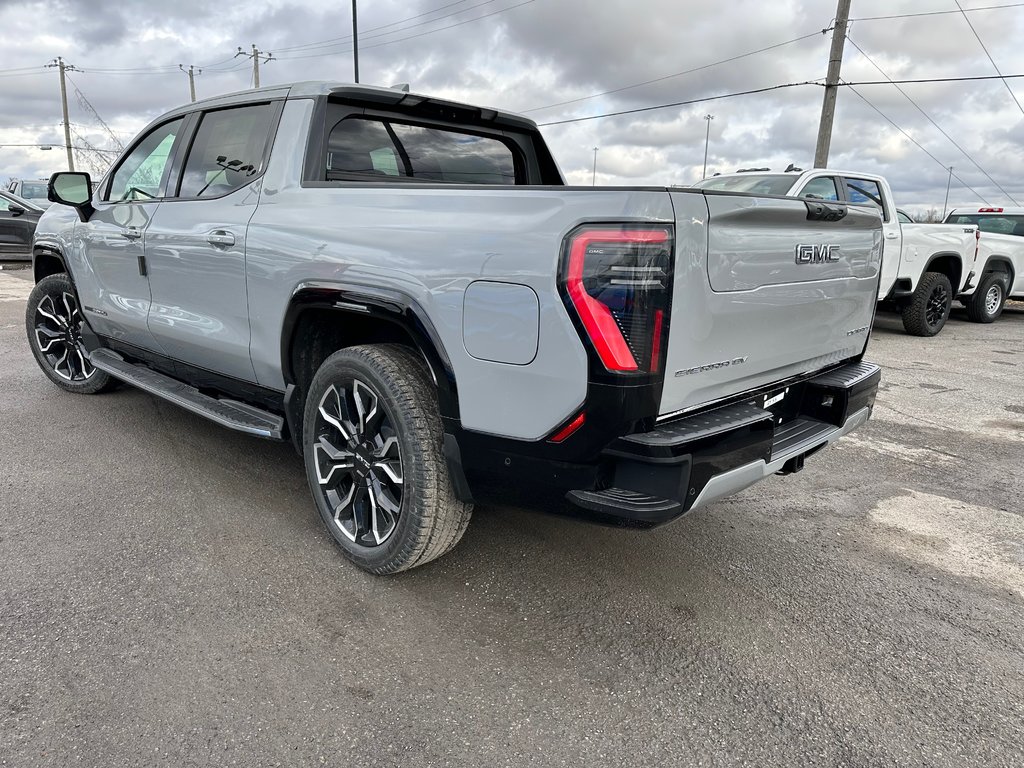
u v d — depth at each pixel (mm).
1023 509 3732
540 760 1903
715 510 3629
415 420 2496
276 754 1881
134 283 3926
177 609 2514
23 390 5262
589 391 2031
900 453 4633
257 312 3049
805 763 1923
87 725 1945
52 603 2512
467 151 3688
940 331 10117
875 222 3133
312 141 3014
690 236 2035
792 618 2629
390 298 2451
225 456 4012
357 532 2822
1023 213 12273
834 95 16359
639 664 2326
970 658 2418
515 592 2730
